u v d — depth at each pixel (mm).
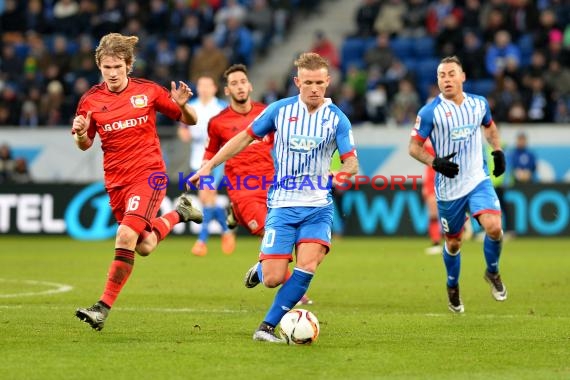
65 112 68375
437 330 24000
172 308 28297
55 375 18078
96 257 46656
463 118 27812
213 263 43406
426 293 32688
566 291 33281
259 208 31422
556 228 58031
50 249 51750
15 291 32688
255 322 25266
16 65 73500
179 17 76125
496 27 69688
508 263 43594
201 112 45375
